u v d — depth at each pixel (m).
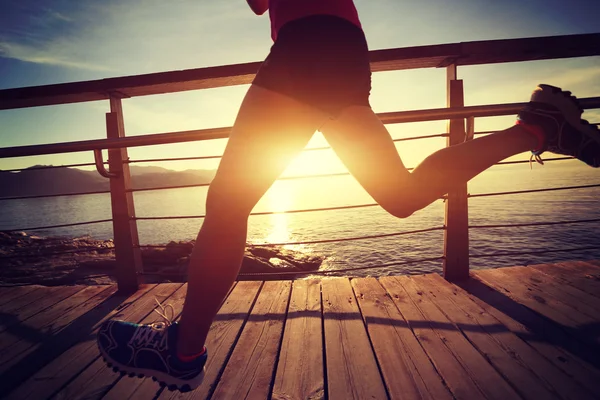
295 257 19.30
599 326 1.55
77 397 1.20
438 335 1.52
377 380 1.21
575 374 1.21
